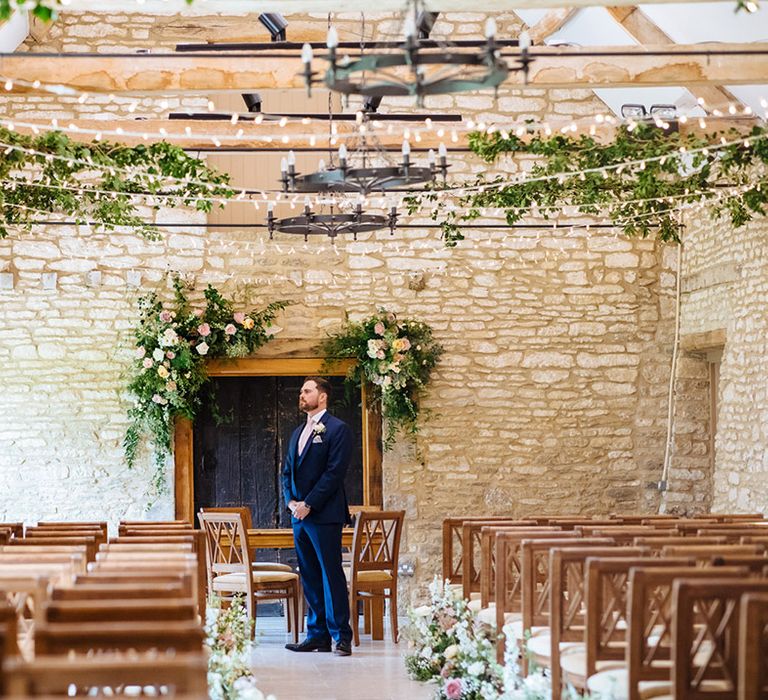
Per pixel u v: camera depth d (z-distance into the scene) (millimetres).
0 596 4277
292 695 6875
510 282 11094
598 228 11156
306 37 10750
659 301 11195
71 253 10711
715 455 10438
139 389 10516
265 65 7551
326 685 7191
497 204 8969
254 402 11227
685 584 3932
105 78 7531
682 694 3973
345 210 10664
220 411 11164
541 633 5590
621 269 11164
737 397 9641
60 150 7777
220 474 11156
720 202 8820
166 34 10750
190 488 10867
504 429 11039
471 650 6273
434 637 7242
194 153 11094
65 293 10688
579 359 11125
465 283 11062
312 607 8570
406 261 11023
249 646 6520
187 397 10734
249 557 8867
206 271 10844
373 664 7992
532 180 8609
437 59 4609
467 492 10992
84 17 10688
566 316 11125
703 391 11133
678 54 6715
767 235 9133
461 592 7695
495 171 11039
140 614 3732
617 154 8188
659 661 4539
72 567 5199
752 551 5066
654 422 11156
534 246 11117
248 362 10891
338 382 11195
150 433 10703
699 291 10672
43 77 7473
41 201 8445
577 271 11156
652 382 11156
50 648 3334
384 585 9062
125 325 10711
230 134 9031
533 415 11070
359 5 6359
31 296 10672
